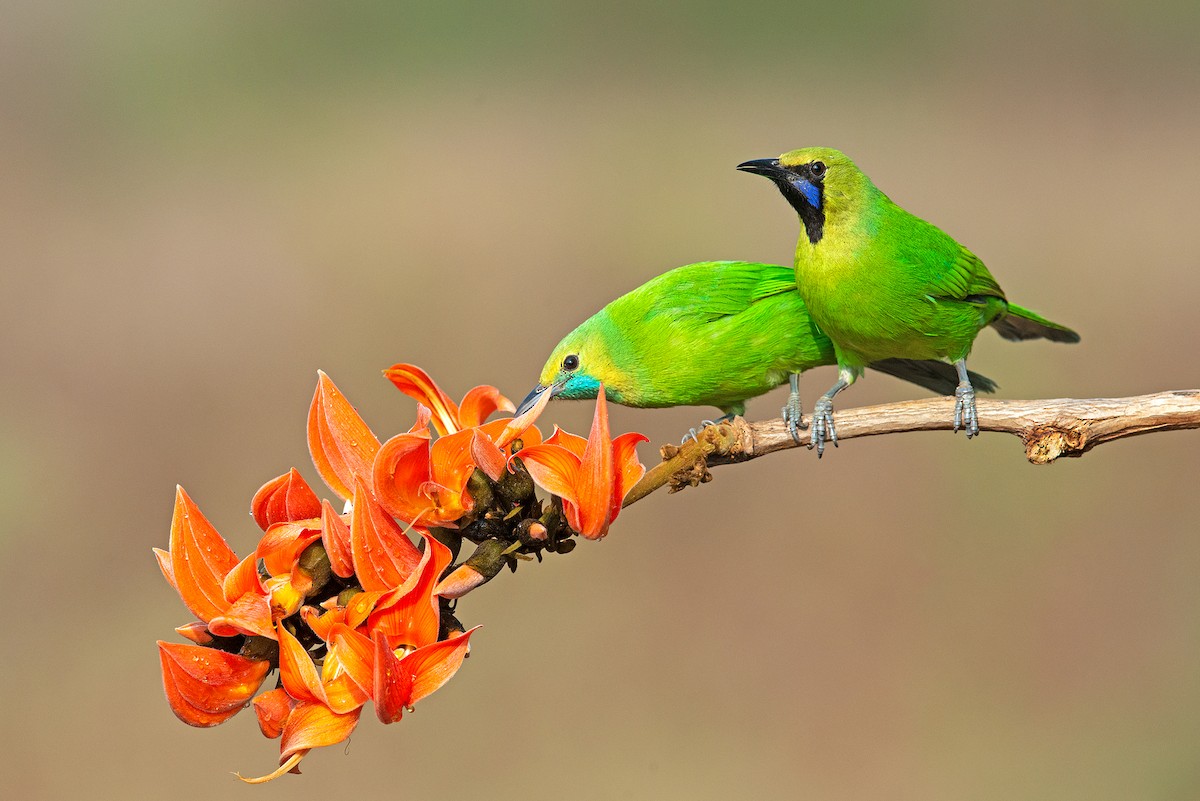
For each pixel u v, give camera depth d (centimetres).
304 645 563
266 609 540
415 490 565
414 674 531
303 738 525
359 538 545
